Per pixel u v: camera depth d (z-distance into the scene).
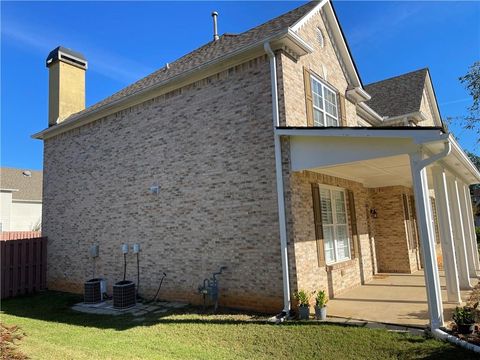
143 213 11.61
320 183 10.07
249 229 9.08
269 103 9.10
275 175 8.79
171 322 8.30
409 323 7.18
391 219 14.34
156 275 10.99
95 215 13.27
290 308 8.19
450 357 5.41
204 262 9.86
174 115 11.13
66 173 14.78
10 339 5.54
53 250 14.88
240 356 5.92
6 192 30.67
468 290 10.34
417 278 12.49
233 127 9.70
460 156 8.77
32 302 12.35
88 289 11.55
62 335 7.42
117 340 6.95
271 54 9.06
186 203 10.46
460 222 10.90
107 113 13.21
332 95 11.87
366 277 12.31
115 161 12.79
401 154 7.20
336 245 10.82
